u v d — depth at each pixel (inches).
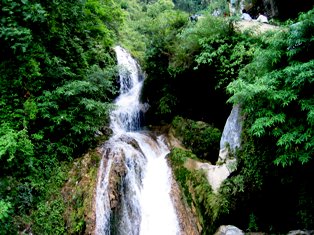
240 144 240.5
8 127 225.6
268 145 222.2
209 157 304.8
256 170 228.4
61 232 221.1
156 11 935.7
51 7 273.9
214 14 393.1
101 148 285.0
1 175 221.1
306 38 189.3
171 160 285.3
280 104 199.2
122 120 367.2
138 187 267.4
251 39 296.4
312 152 192.5
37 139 253.1
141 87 431.5
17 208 216.4
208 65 313.0
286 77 195.3
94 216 228.2
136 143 306.2
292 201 233.8
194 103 361.4
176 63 342.3
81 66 332.5
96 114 297.3
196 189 249.3
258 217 239.9
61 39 299.7
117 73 423.5
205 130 317.1
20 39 229.0
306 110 193.8
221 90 316.2
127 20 837.2
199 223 236.2
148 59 383.9
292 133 191.9
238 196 233.3
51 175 249.1
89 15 399.9
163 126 376.8
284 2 379.9
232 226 226.7
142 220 255.4
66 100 277.6
